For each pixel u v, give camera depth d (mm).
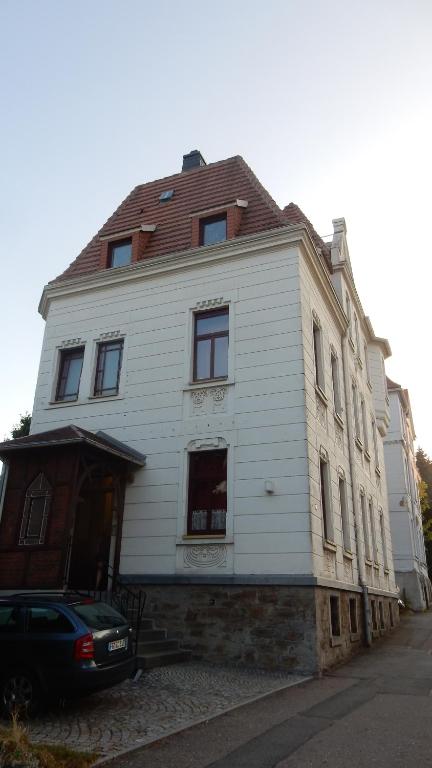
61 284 18156
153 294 16719
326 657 11992
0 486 14188
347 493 17594
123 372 16203
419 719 7480
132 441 15258
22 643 7816
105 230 19672
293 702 8617
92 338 17203
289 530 12539
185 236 17359
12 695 7668
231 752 6090
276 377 13953
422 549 43656
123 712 7785
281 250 15125
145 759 5875
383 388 27484
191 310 15883
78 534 15023
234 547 12969
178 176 20297
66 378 17469
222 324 15531
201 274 16109
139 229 17891
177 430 14750
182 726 7078
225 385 14523
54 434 13516
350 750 6137
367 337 27688
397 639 19125
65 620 7930
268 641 11898
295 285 14586
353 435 19422
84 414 16281
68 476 12898
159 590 13398
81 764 5473
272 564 12445
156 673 10719
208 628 12570
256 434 13680
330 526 14742
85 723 7223
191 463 14461
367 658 14219
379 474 26250
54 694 7461
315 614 11703
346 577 15758
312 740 6520
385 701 8688
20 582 12383
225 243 15719
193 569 13266
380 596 21266
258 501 13078
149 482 14609
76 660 7523
